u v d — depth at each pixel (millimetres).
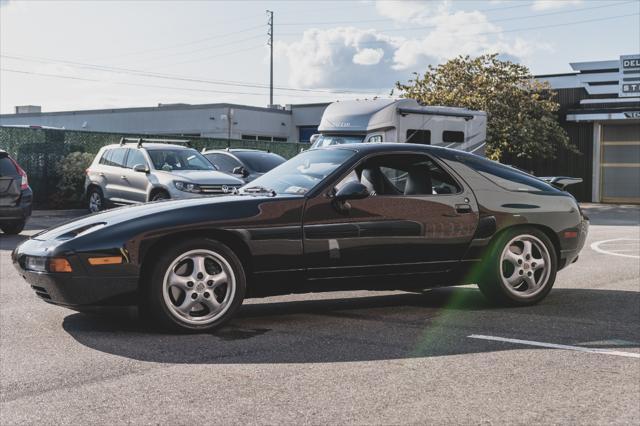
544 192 6605
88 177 16641
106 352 4812
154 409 3652
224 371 4336
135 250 5199
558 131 29109
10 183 12938
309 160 6297
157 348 4922
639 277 8414
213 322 5398
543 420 3469
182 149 15836
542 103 28656
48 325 5688
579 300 6812
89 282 5160
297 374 4266
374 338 5203
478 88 28062
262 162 17047
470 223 6172
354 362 4535
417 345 4984
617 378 4176
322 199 5719
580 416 3523
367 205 5828
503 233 6320
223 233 5434
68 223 5777
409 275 6023
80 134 20922
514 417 3510
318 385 4043
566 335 5297
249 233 5465
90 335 5324
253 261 5500
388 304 6660
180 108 50344
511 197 6398
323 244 5664
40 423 3467
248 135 50938
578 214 6707
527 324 5695
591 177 31062
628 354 4723
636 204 30328
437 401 3756
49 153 20312
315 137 16516
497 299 6402
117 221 5355
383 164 6113
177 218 5324
